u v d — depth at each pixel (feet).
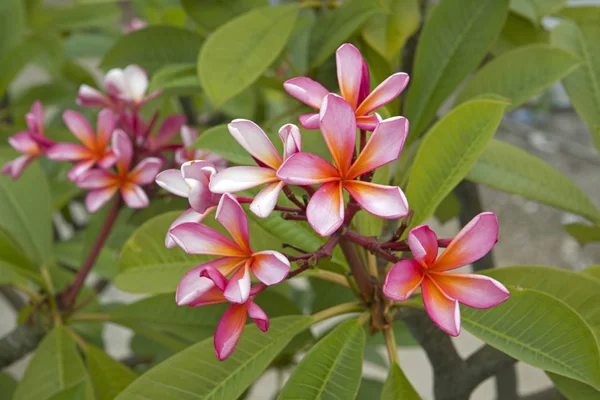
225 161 2.99
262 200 2.11
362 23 3.04
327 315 2.57
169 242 2.24
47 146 3.10
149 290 2.73
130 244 2.77
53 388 2.84
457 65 2.95
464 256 2.12
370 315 2.57
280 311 2.97
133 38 3.35
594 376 2.28
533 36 3.36
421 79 2.96
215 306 3.05
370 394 3.60
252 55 2.85
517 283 2.51
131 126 3.04
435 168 2.54
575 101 3.04
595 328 2.46
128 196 2.91
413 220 2.55
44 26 4.92
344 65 2.23
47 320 3.16
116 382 2.93
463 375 2.79
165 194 3.10
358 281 2.54
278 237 2.53
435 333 2.74
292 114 3.32
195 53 3.37
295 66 3.95
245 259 2.17
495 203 12.16
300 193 2.59
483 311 2.43
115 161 2.91
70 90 4.91
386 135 2.10
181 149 3.00
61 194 4.38
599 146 3.02
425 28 2.98
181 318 3.05
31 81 8.93
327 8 3.34
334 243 2.23
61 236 5.20
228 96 2.79
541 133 8.60
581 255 10.93
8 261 3.08
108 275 3.76
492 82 2.92
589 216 2.84
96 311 4.11
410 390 2.42
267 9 2.92
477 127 2.51
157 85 3.03
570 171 11.48
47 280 3.23
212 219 2.66
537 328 2.36
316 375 2.39
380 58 3.12
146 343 4.58
